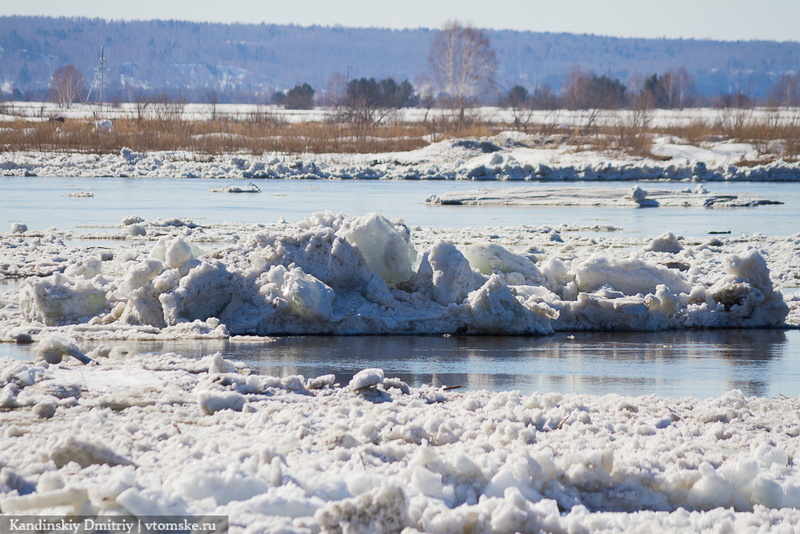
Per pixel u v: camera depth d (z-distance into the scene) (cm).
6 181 13888
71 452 1812
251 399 2556
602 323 4306
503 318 4056
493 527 1511
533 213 10681
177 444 1989
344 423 2248
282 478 1689
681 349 3797
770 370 3369
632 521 1644
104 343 3625
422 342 3834
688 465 1972
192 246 4547
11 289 4825
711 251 7019
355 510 1488
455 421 2250
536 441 2153
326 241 4325
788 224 9575
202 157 18362
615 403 2666
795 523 1689
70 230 7781
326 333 4003
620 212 11031
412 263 4572
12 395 2430
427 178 16900
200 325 3869
